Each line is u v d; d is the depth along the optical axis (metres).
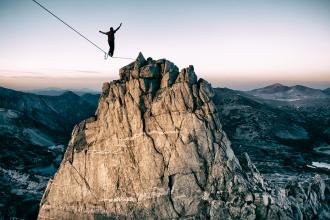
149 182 70.88
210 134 70.62
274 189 71.31
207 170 69.44
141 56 78.31
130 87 75.19
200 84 73.50
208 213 67.06
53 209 79.56
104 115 78.31
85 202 76.75
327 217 81.69
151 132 72.25
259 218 65.44
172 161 70.31
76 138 82.19
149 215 70.00
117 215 72.75
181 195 68.88
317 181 92.19
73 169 78.94
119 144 74.50
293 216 68.31
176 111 71.81
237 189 67.31
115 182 74.00
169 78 74.12
